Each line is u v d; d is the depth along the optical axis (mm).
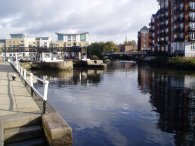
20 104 12469
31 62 72438
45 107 10758
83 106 21672
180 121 17328
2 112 10906
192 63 60219
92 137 13898
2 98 14016
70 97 25984
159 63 76000
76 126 15805
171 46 86250
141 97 26328
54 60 73938
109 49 141875
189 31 74562
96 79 44219
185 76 47625
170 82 38844
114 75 51750
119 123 16656
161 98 25734
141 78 45219
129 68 72438
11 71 32844
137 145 12969
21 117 10156
